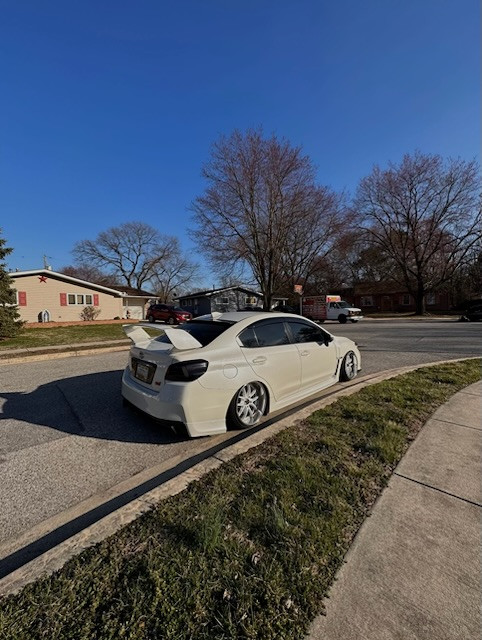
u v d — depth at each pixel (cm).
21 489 270
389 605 153
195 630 141
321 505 222
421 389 486
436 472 266
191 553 182
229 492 237
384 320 2667
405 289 4184
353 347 586
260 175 2795
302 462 277
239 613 149
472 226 2997
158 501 227
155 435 374
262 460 283
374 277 4416
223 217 2911
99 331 1775
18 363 835
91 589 160
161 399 334
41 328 2000
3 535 218
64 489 270
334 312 2389
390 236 3331
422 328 1695
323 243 3284
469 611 150
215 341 367
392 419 371
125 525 203
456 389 491
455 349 949
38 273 2492
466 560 179
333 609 151
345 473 262
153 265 5588
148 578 166
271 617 147
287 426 354
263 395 397
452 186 2992
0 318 1305
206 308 4022
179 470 298
